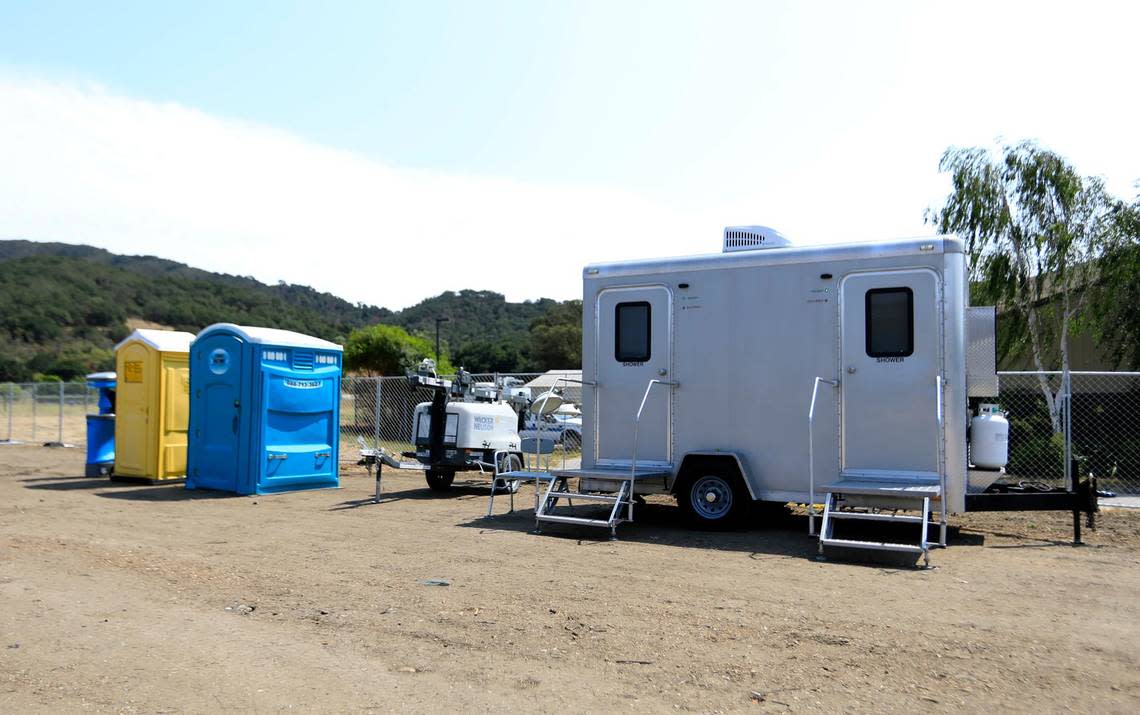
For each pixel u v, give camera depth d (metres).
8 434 25.02
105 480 14.61
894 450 8.46
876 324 8.60
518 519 10.20
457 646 5.04
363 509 11.09
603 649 4.98
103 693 4.26
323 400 13.66
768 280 9.13
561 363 65.81
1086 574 7.04
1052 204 17.98
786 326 9.01
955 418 8.23
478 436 12.54
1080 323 17.73
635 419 9.55
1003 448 8.37
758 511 9.92
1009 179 18.30
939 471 7.98
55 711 4.03
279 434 12.99
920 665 4.71
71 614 5.70
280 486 12.98
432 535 8.98
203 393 13.20
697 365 9.45
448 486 13.31
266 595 6.27
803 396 8.90
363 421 24.77
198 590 6.42
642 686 4.38
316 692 4.29
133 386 14.22
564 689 4.34
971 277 18.45
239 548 8.19
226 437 12.89
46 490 13.10
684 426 9.50
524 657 4.84
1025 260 18.14
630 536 8.95
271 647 5.01
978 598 6.21
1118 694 4.28
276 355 12.96
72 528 9.37
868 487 8.09
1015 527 9.52
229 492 12.75
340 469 16.75
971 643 5.09
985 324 8.52
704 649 4.99
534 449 12.47
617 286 9.95
